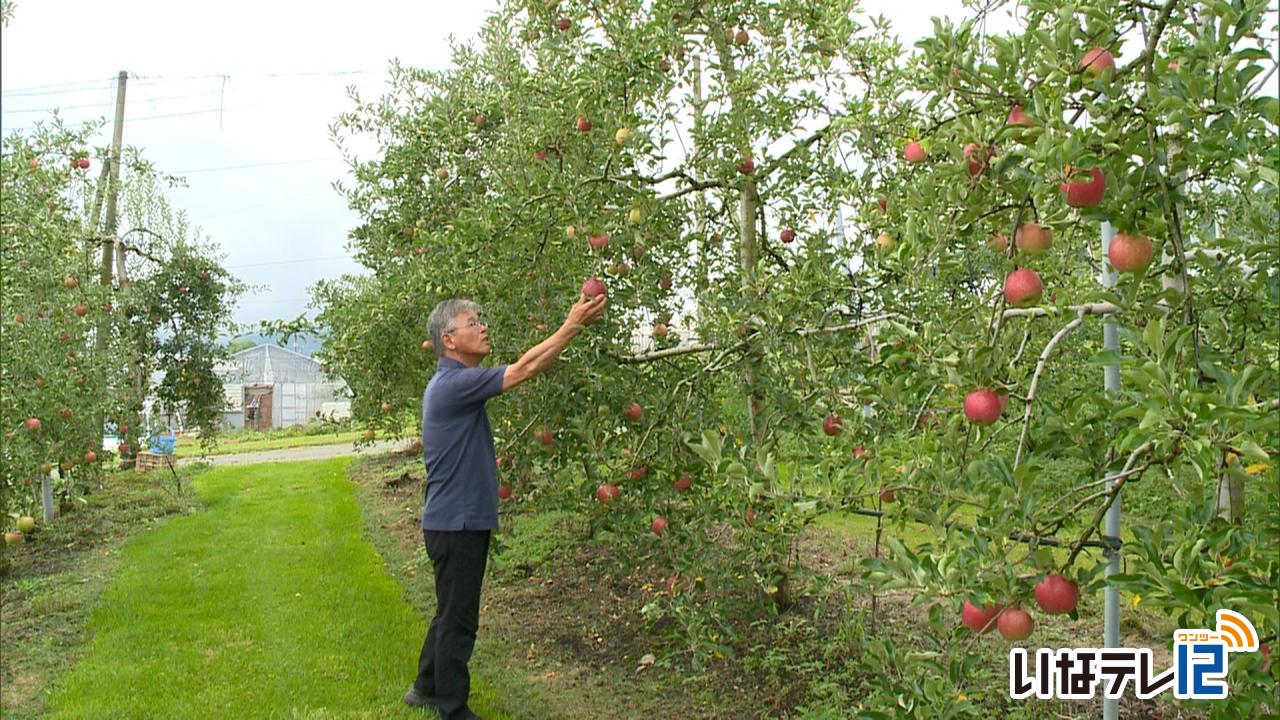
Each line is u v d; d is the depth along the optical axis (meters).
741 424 4.11
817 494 2.37
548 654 4.41
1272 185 1.65
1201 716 3.13
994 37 1.88
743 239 4.64
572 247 3.86
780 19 4.54
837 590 4.45
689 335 4.70
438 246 4.61
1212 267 1.92
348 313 8.56
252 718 3.72
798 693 3.69
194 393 12.13
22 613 5.37
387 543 6.98
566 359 3.68
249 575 6.08
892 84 3.62
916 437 2.38
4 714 3.89
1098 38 1.84
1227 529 1.72
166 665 4.35
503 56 4.50
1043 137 1.68
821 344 3.54
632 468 3.67
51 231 6.69
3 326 6.30
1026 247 2.01
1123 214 1.83
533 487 4.30
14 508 6.74
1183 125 1.79
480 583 3.51
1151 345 1.65
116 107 12.59
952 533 2.09
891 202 3.20
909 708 2.18
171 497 9.32
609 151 3.92
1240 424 1.58
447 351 3.48
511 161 4.37
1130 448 1.91
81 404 7.85
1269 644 1.75
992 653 3.67
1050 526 2.06
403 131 6.64
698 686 3.88
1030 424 2.14
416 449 12.73
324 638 4.68
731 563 3.53
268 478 11.30
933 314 2.73
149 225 12.35
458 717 3.48
